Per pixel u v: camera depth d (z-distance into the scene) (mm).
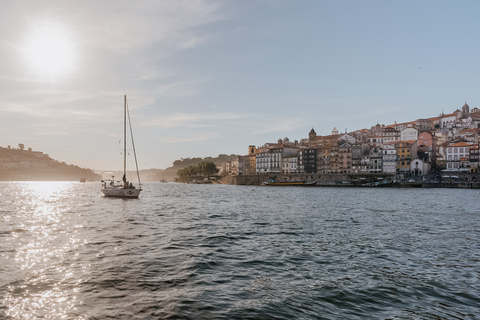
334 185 165000
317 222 37875
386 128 198625
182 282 15805
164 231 30906
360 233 30203
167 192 121125
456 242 26125
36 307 12641
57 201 73062
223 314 12180
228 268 18375
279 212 49156
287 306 13008
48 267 18094
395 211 50688
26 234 28938
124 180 79875
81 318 11688
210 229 32281
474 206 59938
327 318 11969
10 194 109125
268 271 17859
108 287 14961
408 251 22812
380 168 173625
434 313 12477
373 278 16656
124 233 29578
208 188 166125
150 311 12367
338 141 196000
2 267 18031
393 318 12008
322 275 17172
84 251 22078
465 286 15523
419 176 160875
